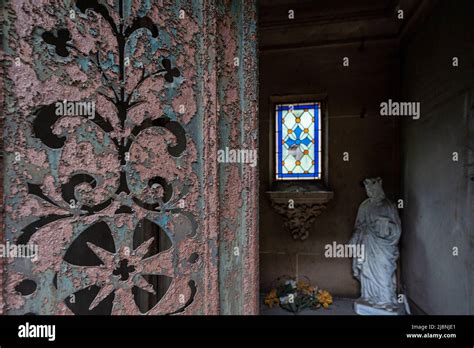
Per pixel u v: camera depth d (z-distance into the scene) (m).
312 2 2.55
